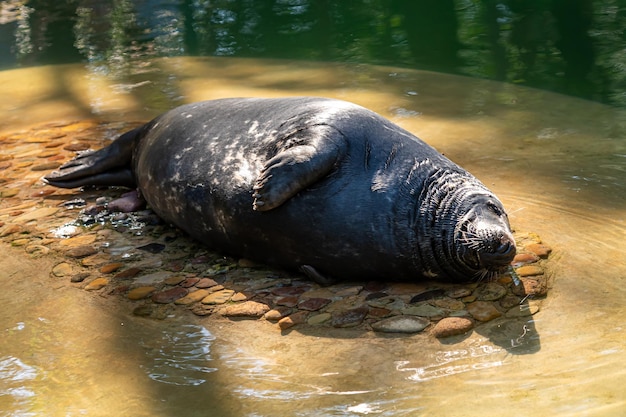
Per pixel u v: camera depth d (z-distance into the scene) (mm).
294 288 7934
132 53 19266
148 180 9453
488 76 15766
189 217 8859
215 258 8695
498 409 5688
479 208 7660
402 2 23984
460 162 10883
